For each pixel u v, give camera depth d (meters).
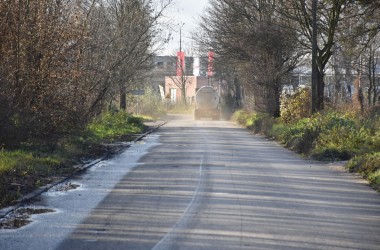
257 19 63.00
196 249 13.17
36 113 27.31
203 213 17.22
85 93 33.25
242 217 16.73
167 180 23.95
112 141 43.97
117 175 25.50
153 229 15.16
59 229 15.10
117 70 48.28
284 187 22.38
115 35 47.62
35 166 24.92
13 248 13.15
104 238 14.18
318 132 36.94
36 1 28.05
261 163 30.41
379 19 43.09
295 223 16.08
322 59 53.66
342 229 15.47
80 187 22.08
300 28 58.97
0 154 25.66
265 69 60.94
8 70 25.61
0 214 16.69
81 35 30.80
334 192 21.42
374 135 34.28
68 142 34.22
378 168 25.06
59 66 29.23
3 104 24.59
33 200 19.20
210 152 36.47
